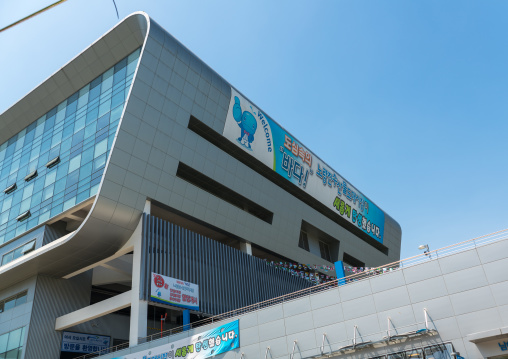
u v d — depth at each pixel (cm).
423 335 2203
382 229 7525
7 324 4100
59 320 4059
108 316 4522
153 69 4112
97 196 3675
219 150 4634
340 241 6419
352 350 2386
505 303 2052
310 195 5869
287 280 5312
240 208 5047
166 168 4131
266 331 2742
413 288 2322
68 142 4653
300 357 2558
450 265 2250
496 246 2152
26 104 5219
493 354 2014
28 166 5025
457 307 2166
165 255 3928
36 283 4088
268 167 5231
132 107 3919
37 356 3825
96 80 4766
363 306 2450
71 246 3778
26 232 4472
